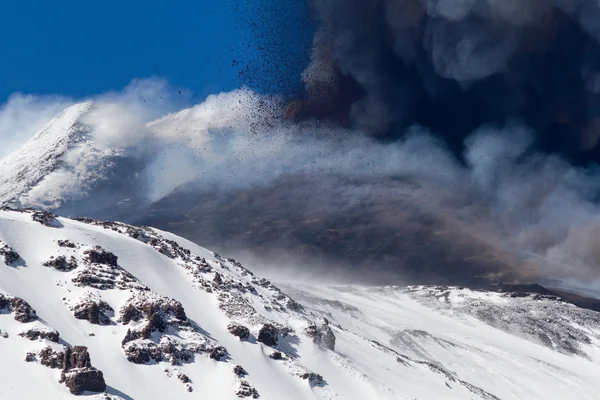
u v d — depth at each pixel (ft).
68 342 311.06
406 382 432.25
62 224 397.19
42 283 344.90
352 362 426.51
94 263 370.12
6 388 271.28
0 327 302.25
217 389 324.39
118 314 342.23
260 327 386.52
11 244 359.66
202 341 347.56
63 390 280.92
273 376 355.36
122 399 287.48
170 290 395.34
